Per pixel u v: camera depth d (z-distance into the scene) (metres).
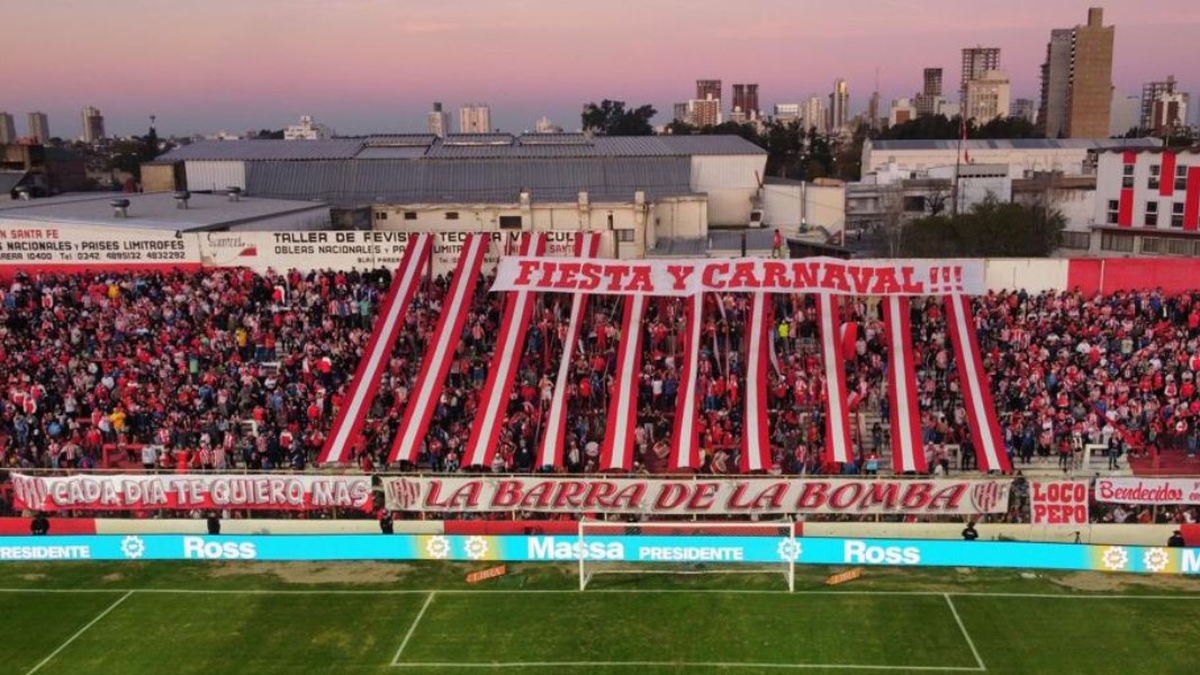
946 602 32.22
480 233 51.06
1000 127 182.38
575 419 42.16
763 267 45.84
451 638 30.47
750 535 36.25
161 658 29.59
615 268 46.38
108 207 63.88
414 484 36.88
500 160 84.12
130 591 34.22
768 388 42.84
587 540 35.88
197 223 55.50
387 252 51.69
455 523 37.12
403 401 42.34
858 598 32.66
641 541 35.72
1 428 43.06
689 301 45.66
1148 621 30.69
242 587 34.41
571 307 48.25
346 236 51.69
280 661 29.28
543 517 37.75
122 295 49.69
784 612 31.75
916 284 45.31
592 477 36.69
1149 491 35.00
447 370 42.97
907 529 36.19
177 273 51.47
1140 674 27.70
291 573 35.56
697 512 36.47
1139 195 90.56
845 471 38.47
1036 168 144.25
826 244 77.00
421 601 33.09
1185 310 45.78
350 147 89.19
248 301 49.00
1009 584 33.53
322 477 37.00
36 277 52.25
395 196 81.75
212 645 30.33
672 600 32.78
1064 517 35.22
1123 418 39.88
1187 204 86.50
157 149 184.88
